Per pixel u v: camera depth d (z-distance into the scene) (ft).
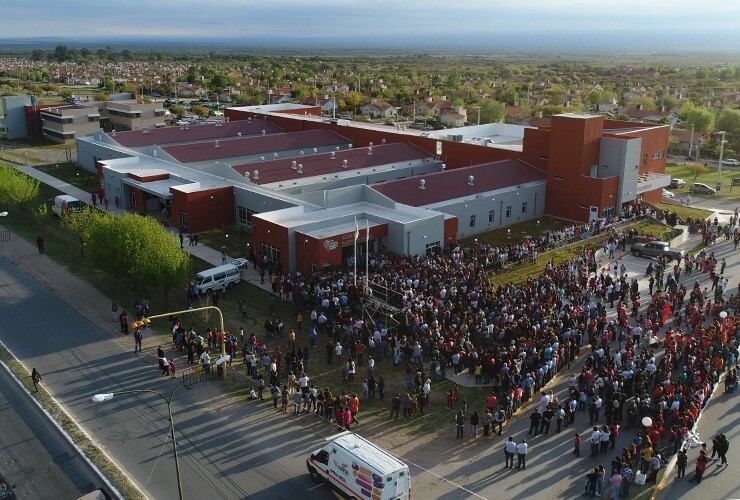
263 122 359.46
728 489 92.89
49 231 222.48
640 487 92.63
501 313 137.18
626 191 236.43
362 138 315.99
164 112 480.64
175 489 91.66
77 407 113.09
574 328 133.59
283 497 90.33
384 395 118.21
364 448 88.74
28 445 102.27
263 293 166.50
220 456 99.71
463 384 122.21
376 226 184.34
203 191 217.15
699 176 336.08
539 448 102.22
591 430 107.04
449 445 103.40
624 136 251.19
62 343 137.80
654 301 150.00
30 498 90.12
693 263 187.52
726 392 119.55
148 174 242.99
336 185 243.40
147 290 168.25
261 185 227.61
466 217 218.59
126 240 153.07
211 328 144.46
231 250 200.64
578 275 168.55
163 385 120.67
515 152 256.11
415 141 290.76
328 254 172.35
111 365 128.26
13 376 122.62
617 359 122.52
